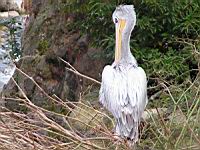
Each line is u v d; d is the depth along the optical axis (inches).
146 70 473.1
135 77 317.7
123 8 321.7
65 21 655.1
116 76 318.7
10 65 799.1
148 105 412.8
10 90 700.0
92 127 345.4
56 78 664.4
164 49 501.0
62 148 323.9
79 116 412.5
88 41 608.7
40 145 325.4
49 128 362.6
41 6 751.7
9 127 329.7
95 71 585.0
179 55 474.3
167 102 401.7
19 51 757.9
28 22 800.9
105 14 494.6
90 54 591.2
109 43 497.0
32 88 675.4
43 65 677.3
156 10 482.6
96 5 498.9
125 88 314.3
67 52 646.5
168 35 493.4
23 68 706.2
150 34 491.5
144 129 353.7
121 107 313.3
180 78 461.7
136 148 346.6
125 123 312.8
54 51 665.0
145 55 485.1
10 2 1425.9
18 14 1336.1
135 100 313.0
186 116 349.1
